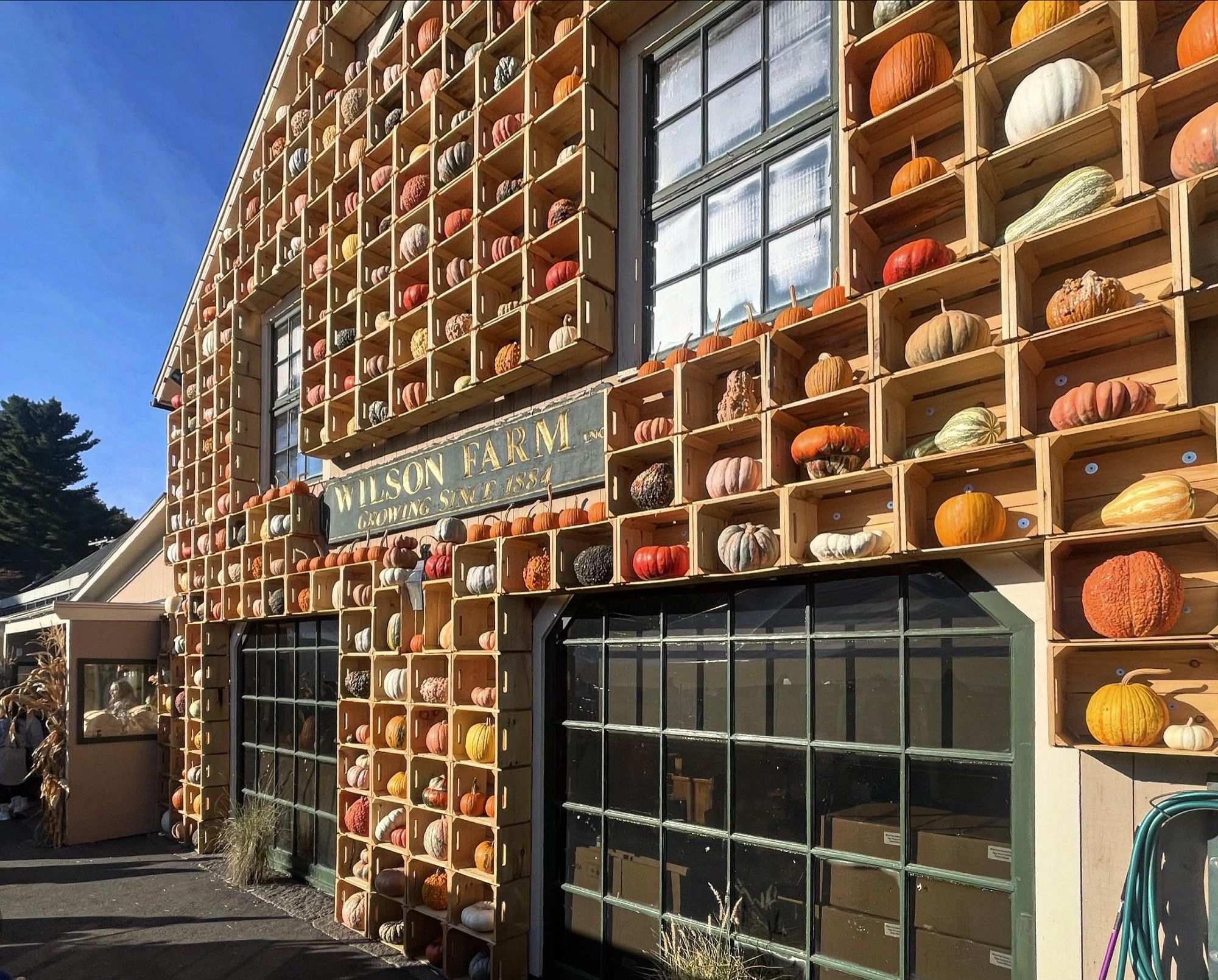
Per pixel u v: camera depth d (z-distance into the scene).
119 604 8.83
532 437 4.89
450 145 5.68
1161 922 2.50
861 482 3.20
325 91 7.60
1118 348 2.78
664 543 4.14
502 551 4.72
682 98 4.63
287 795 7.19
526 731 4.77
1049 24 2.91
